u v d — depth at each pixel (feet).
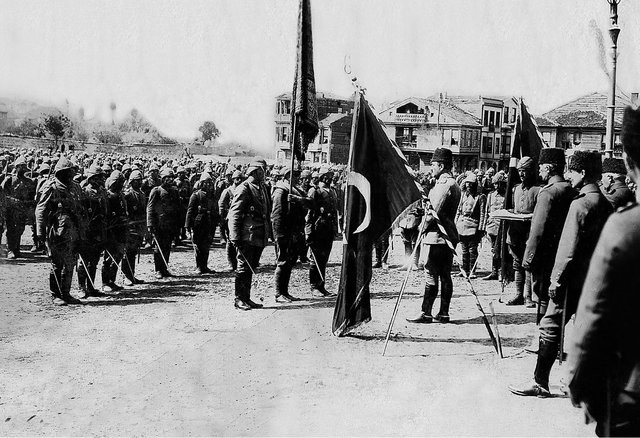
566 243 16.10
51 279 29.09
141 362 19.72
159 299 30.89
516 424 14.80
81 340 22.27
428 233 26.11
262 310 28.58
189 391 16.99
